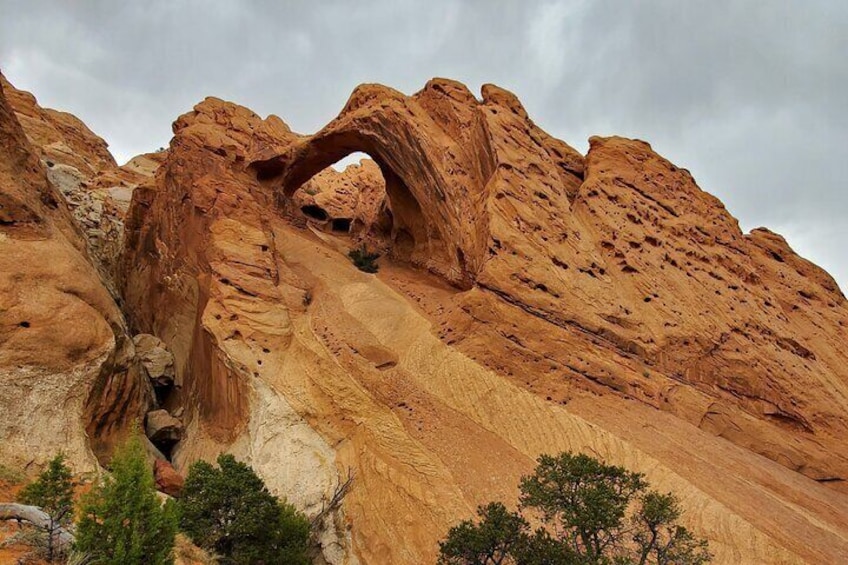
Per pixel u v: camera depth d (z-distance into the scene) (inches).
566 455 502.9
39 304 670.5
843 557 503.8
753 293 962.7
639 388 730.8
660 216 1015.6
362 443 707.4
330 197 2033.7
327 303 958.4
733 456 653.3
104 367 695.7
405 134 1132.5
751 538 509.0
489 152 989.8
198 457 770.2
